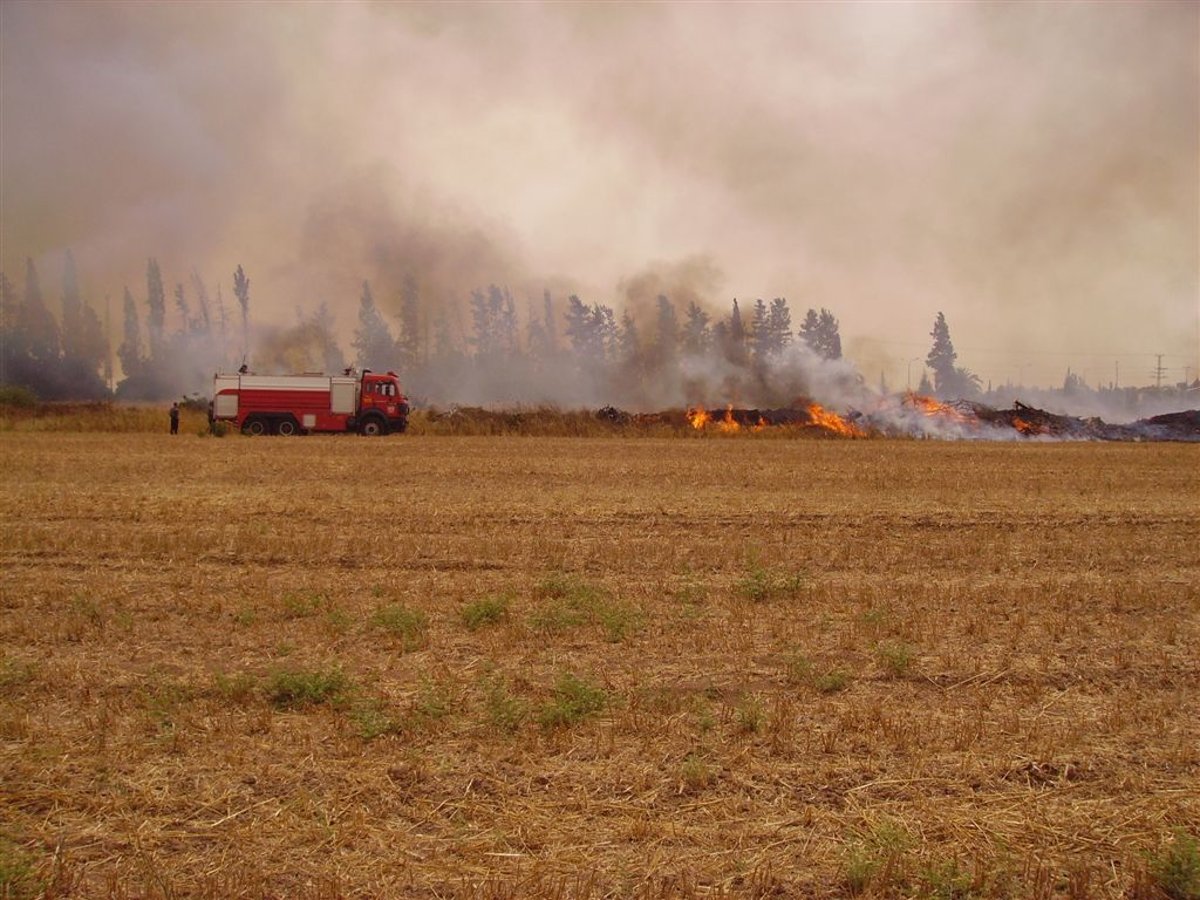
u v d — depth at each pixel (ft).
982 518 67.05
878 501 75.46
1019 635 34.32
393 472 95.14
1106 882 17.67
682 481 89.20
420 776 21.56
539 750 23.03
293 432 168.04
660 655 31.45
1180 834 18.84
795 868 18.07
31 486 79.77
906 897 17.15
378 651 31.81
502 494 77.36
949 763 22.58
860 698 27.40
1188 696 27.99
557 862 18.06
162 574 44.37
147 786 20.99
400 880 17.40
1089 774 22.16
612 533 58.49
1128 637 34.35
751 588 40.34
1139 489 86.94
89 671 29.12
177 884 17.24
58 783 21.11
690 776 21.35
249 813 19.85
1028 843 18.97
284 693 26.58
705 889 17.28
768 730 24.43
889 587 42.68
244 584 41.81
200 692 27.27
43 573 44.29
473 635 33.94
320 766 22.09
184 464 101.30
